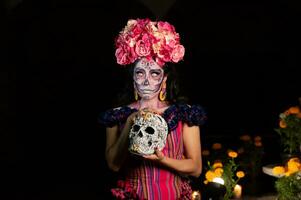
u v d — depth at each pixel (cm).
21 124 652
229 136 618
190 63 700
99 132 707
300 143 404
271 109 723
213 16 676
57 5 644
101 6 660
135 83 229
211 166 456
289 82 718
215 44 688
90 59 684
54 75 675
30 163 659
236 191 473
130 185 226
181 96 239
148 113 215
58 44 666
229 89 721
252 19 686
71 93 688
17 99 647
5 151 639
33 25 645
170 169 223
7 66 634
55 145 682
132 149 212
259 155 511
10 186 618
